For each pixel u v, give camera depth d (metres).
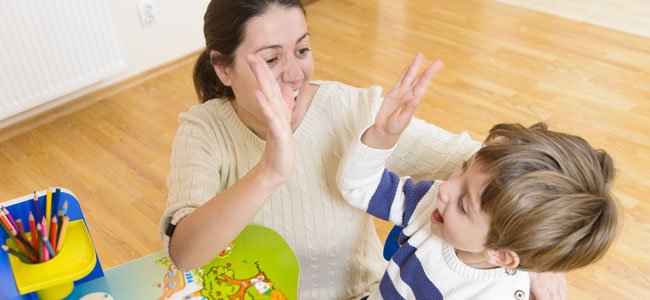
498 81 2.96
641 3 3.74
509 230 0.78
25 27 2.43
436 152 1.11
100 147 2.54
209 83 1.16
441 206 0.88
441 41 3.34
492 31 3.44
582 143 0.82
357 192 1.01
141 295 1.02
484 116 2.71
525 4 3.76
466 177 0.85
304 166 1.12
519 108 2.76
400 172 1.15
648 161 2.44
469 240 0.85
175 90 2.95
